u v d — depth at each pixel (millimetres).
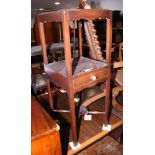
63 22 1068
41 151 1105
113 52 2348
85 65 1479
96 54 1924
